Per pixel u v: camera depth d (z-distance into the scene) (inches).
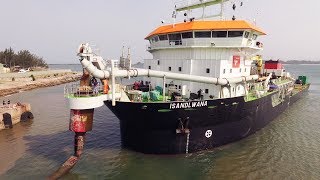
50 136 1042.7
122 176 698.2
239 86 1012.5
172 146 799.7
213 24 929.5
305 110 1637.6
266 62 1769.2
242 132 960.9
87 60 683.4
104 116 1390.3
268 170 738.2
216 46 924.0
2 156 834.2
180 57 1007.6
